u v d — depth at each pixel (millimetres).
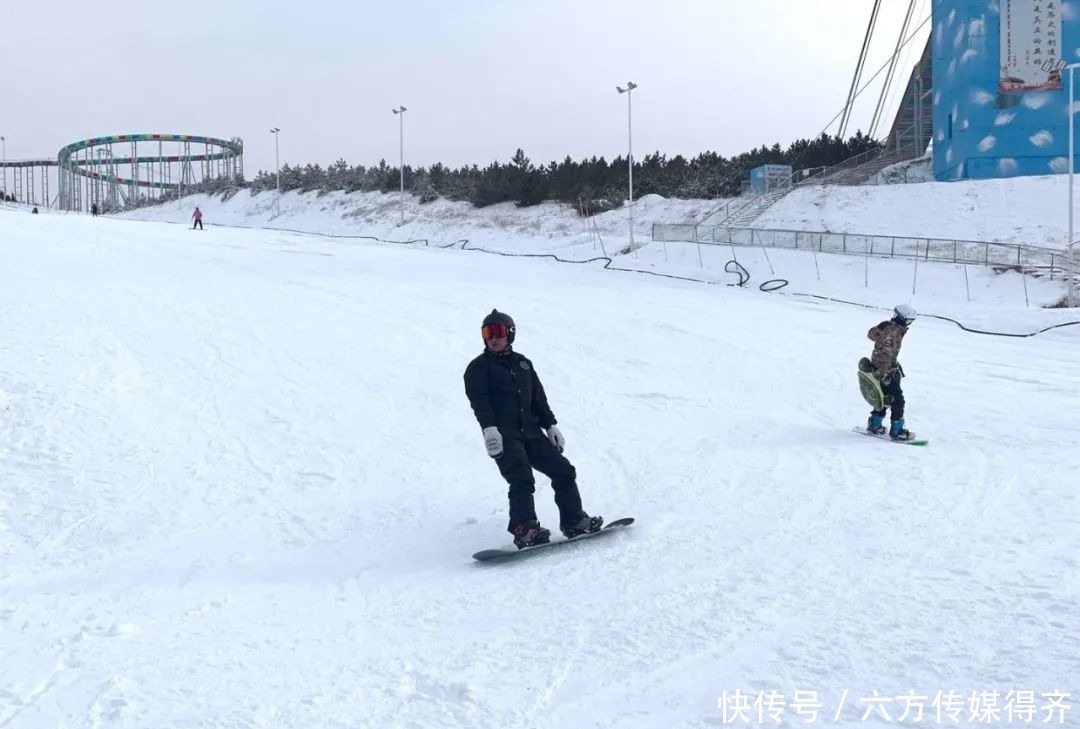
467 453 9461
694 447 9609
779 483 7945
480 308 19734
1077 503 6918
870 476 8094
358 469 8844
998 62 40750
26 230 33281
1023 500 7086
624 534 6625
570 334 17234
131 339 14180
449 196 61688
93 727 3830
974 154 41031
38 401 10344
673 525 6789
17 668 4508
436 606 5344
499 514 7480
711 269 31328
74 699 4117
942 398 12469
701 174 55562
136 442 9375
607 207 52688
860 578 5363
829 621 4711
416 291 22203
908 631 4512
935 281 27797
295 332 15797
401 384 12539
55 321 14953
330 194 69500
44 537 6887
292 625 5086
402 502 7844
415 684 4207
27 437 9195
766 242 34281
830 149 56344
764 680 4074
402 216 56188
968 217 35812
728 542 6266
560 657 4453
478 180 62094
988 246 29812
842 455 9000
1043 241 32656
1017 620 4582
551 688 4109
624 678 4184
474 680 4207
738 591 5250
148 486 8148
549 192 56094
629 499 7672
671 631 4703
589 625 4867
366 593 5652
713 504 7352
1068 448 9094
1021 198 36344
